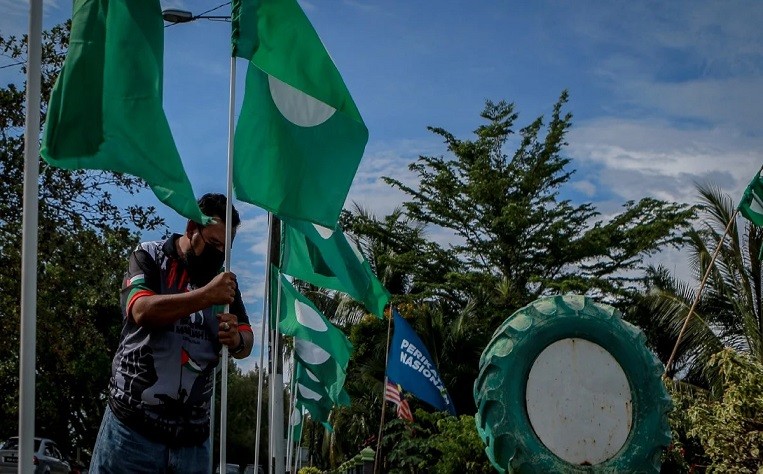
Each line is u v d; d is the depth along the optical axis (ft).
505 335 20.17
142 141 14.98
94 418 125.39
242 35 18.51
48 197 55.77
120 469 14.49
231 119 17.65
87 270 56.08
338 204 19.02
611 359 20.03
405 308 85.46
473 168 99.40
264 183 18.81
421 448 47.42
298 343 44.70
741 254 67.05
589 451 19.62
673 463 36.11
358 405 80.59
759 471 33.06
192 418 14.96
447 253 101.81
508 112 102.63
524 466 19.47
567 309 20.20
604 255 98.37
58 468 93.45
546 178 101.60
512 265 99.30
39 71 13.58
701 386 68.85
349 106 19.21
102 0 14.97
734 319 69.77
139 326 14.73
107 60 14.99
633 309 80.28
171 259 15.38
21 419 12.59
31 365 12.74
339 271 29.14
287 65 18.94
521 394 19.83
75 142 14.48
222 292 14.67
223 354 15.53
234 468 136.05
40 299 55.77
